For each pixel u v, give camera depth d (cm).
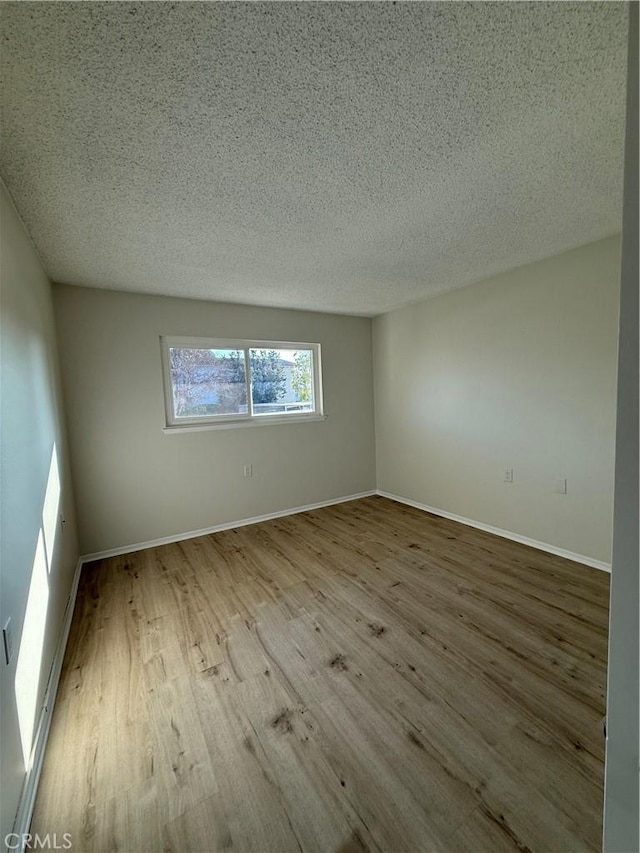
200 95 111
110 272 258
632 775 53
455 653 178
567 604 215
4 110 113
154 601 235
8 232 155
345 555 294
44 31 90
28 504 148
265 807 114
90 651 189
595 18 93
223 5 87
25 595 134
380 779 121
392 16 91
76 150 134
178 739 138
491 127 130
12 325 150
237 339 365
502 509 319
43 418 194
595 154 147
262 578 262
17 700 117
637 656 51
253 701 154
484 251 247
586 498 262
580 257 252
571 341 262
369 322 450
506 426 310
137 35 93
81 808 115
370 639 191
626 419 50
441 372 365
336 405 431
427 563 274
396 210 187
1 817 97
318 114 121
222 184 159
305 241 219
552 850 101
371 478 465
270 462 389
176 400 340
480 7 90
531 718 141
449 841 104
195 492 346
